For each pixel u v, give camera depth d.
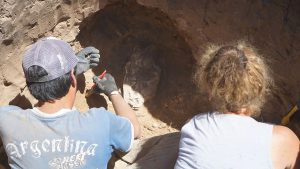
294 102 2.58
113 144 1.90
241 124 1.55
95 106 2.65
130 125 1.95
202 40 2.67
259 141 1.52
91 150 1.75
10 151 1.75
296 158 1.59
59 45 1.79
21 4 2.14
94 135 1.76
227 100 1.54
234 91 1.52
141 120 2.75
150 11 2.73
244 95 1.52
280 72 2.58
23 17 2.18
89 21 2.73
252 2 2.59
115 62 2.88
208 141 1.55
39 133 1.73
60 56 1.76
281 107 2.64
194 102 2.82
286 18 2.57
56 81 1.73
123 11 2.81
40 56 1.74
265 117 2.63
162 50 2.90
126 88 2.75
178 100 2.83
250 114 1.61
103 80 2.40
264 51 2.59
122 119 1.92
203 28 2.65
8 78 2.21
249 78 1.52
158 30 2.85
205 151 1.54
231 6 2.61
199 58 2.73
